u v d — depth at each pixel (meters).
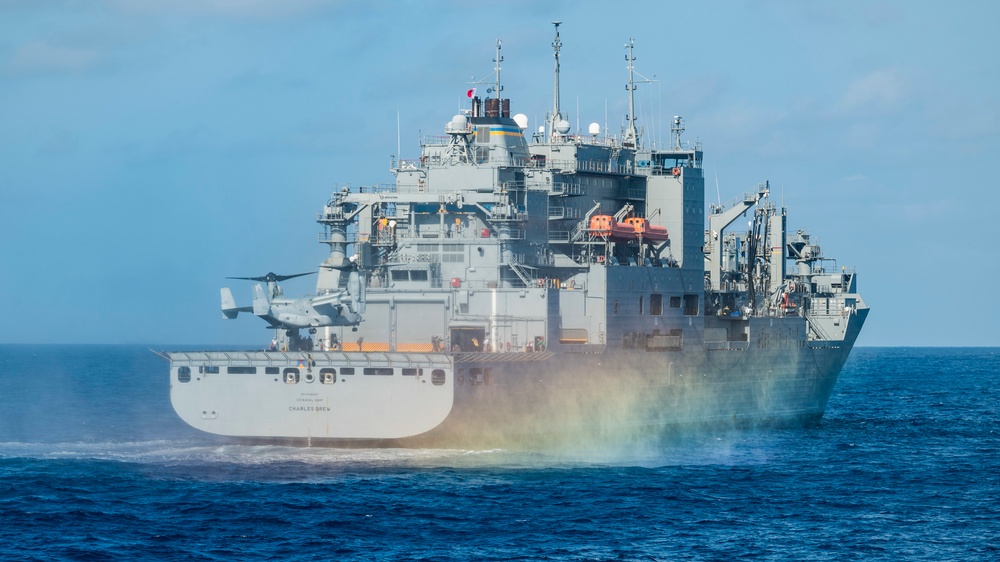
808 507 198.75
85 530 175.88
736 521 187.00
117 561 161.00
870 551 169.88
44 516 182.75
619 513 190.38
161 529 176.38
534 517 186.12
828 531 181.38
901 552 169.50
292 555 163.75
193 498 194.88
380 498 196.00
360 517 183.62
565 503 196.50
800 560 164.62
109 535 173.38
